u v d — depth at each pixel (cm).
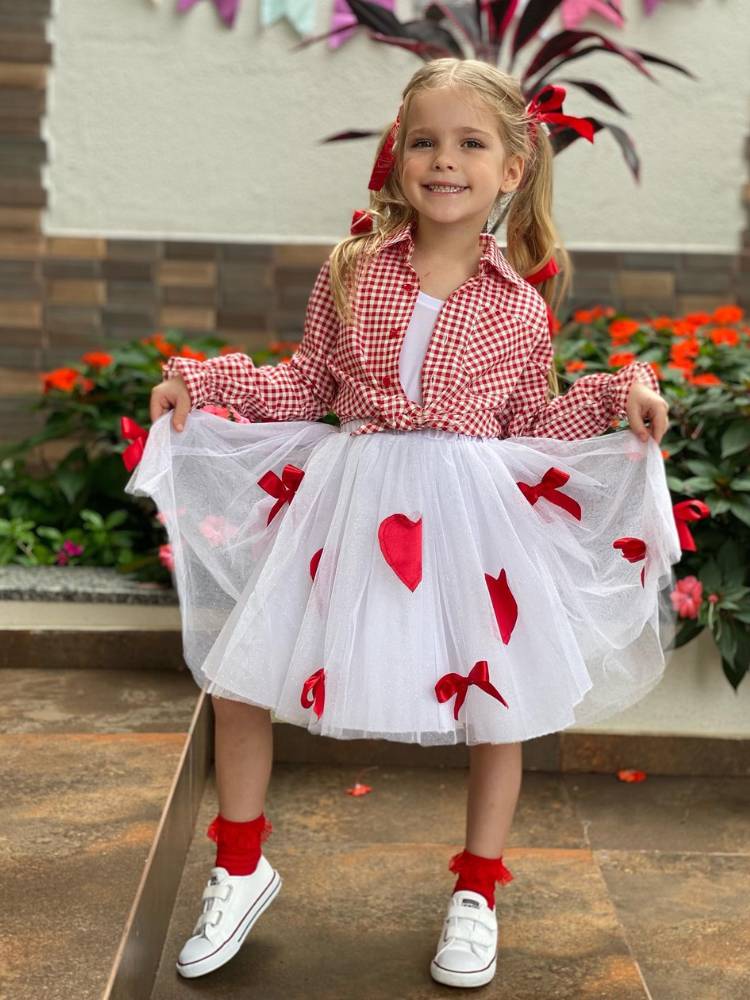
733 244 380
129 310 378
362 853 225
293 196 376
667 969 191
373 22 324
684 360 287
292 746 269
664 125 374
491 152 178
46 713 240
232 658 174
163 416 182
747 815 248
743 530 271
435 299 181
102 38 367
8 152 369
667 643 209
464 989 182
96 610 271
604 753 267
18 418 377
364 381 180
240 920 183
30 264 375
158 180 374
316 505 178
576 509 186
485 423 182
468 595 172
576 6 367
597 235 379
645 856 229
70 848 180
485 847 185
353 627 170
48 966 147
